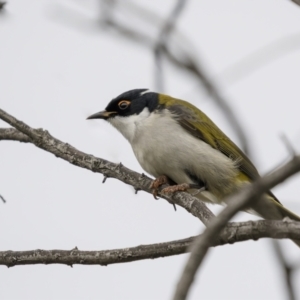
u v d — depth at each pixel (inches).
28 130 460.8
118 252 367.6
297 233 294.8
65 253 377.7
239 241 315.9
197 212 419.2
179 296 205.5
